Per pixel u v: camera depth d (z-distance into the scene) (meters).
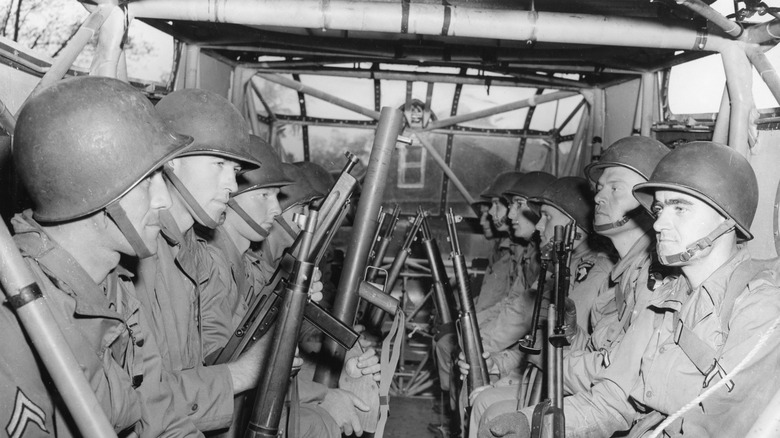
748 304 1.93
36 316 1.36
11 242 1.36
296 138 6.51
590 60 4.37
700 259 2.07
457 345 4.16
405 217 6.47
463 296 3.32
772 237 2.84
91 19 2.87
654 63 4.36
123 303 1.91
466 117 5.99
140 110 1.77
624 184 2.90
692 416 1.99
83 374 1.41
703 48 3.04
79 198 1.63
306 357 3.25
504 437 2.06
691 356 2.01
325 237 2.05
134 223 1.71
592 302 3.15
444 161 6.43
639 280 2.56
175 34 4.21
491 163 6.48
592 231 3.71
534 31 2.99
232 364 2.24
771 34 2.87
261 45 4.68
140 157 1.70
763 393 1.85
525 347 2.24
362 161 6.61
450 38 4.16
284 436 2.34
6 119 2.40
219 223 2.54
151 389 1.91
